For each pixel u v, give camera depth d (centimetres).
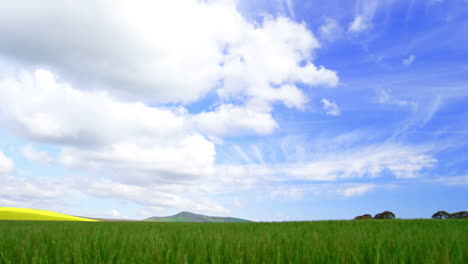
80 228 692
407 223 887
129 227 768
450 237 381
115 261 280
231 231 590
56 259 280
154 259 274
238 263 258
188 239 397
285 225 866
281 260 264
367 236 433
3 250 321
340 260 268
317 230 606
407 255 270
